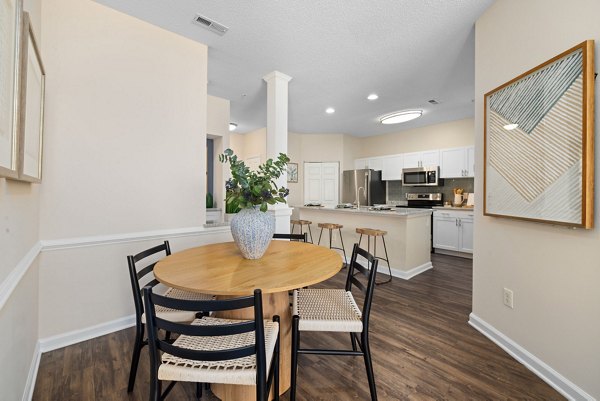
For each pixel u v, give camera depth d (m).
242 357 0.96
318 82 3.25
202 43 2.45
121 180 2.06
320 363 1.68
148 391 1.42
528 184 1.59
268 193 1.52
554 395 1.40
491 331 1.93
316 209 4.66
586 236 1.31
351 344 1.88
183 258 1.56
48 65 1.77
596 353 1.27
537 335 1.57
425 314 2.36
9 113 1.00
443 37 2.33
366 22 2.13
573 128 1.34
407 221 3.46
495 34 1.91
